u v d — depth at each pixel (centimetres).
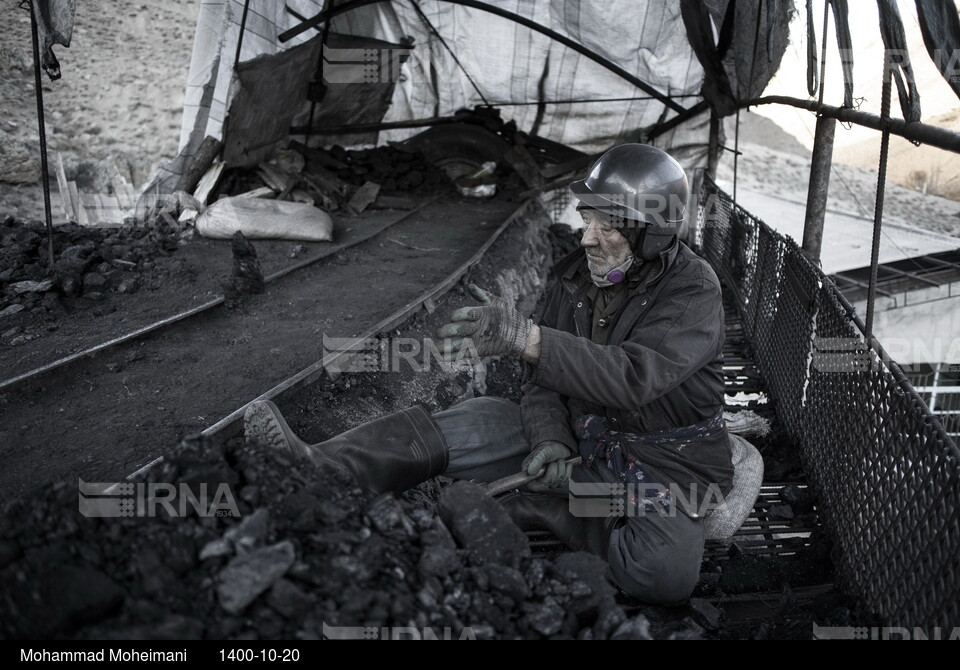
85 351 405
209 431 317
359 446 258
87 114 1608
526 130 1246
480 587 193
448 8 1071
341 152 1110
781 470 424
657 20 980
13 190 1388
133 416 348
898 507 264
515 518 293
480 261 722
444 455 278
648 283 263
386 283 610
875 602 273
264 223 724
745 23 714
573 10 998
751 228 704
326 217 772
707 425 279
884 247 1097
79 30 1691
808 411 429
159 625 151
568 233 1123
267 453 203
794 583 331
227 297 526
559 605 195
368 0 917
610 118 1183
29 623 145
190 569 167
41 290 511
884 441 287
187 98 820
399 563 186
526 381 302
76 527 168
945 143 253
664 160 255
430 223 902
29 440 323
